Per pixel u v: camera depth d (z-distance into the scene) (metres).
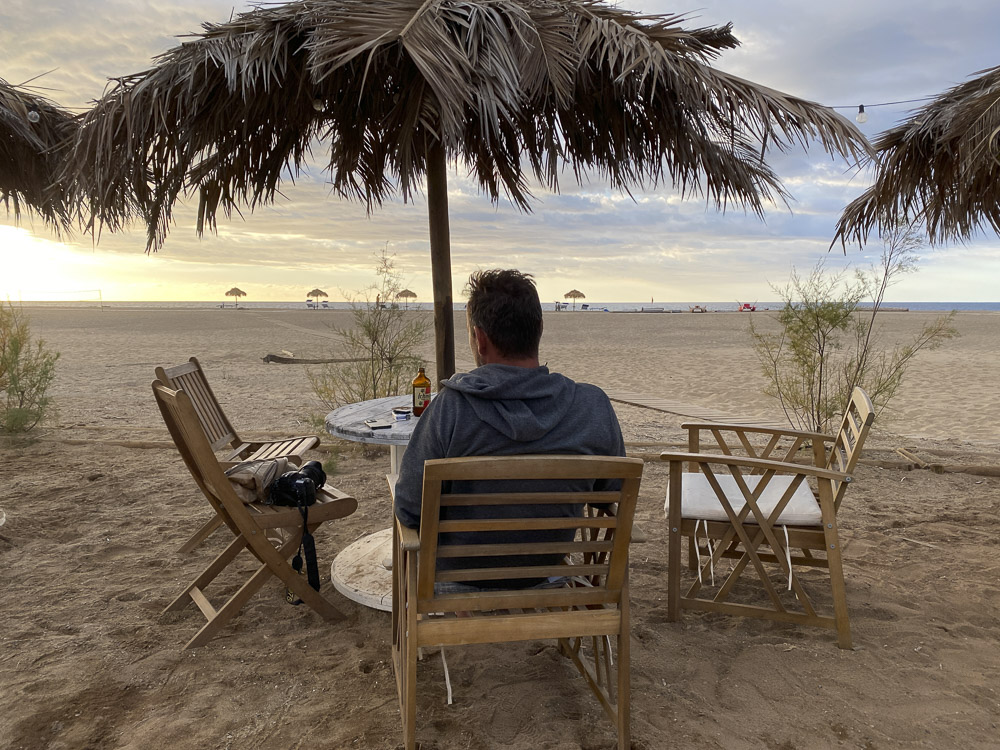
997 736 2.15
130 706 2.29
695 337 23.47
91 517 4.21
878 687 2.42
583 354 17.08
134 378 11.84
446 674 2.09
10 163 4.69
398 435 2.76
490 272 2.01
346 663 2.58
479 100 2.23
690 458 2.77
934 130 4.04
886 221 4.84
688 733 2.16
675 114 2.92
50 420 7.33
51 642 2.69
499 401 1.87
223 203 3.23
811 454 5.95
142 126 2.50
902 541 3.89
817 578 3.39
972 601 3.12
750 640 2.78
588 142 3.50
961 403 9.31
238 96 2.63
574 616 1.97
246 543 2.98
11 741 2.09
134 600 3.10
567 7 2.64
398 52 2.43
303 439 3.84
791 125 2.62
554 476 1.74
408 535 1.88
